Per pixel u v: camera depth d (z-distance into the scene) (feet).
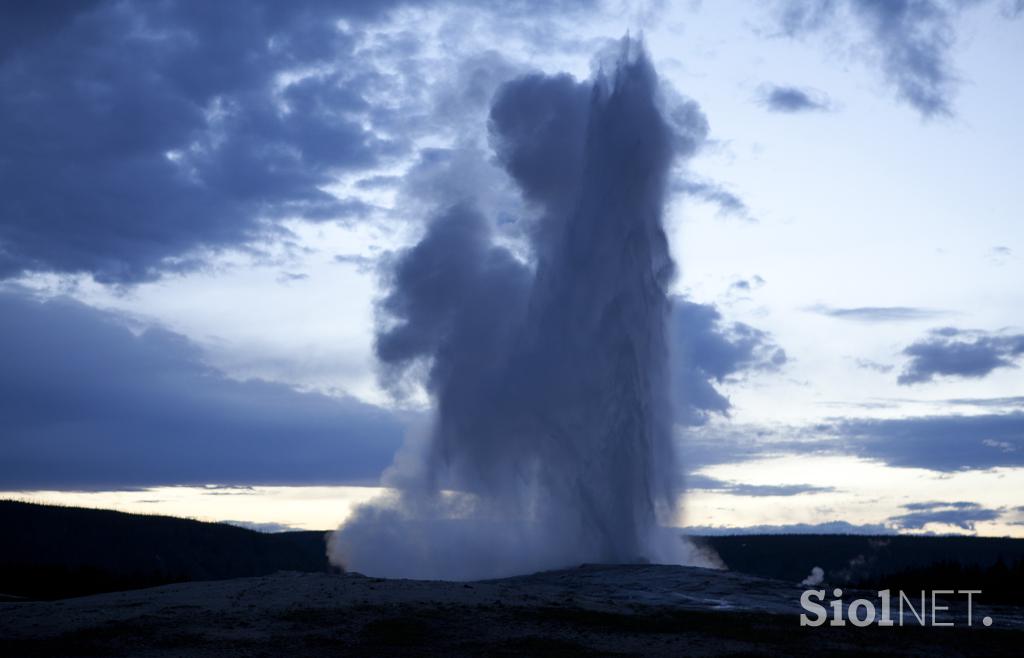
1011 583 150.30
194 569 298.76
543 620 100.12
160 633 93.20
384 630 94.73
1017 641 98.53
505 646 91.25
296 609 101.86
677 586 131.03
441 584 119.44
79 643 90.17
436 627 96.58
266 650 88.63
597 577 141.49
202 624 96.37
